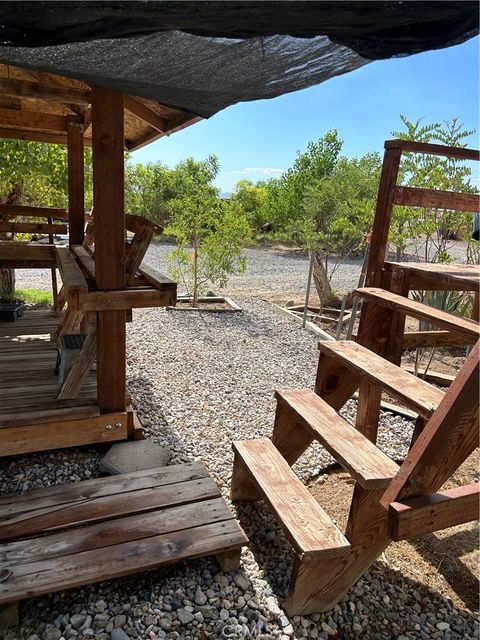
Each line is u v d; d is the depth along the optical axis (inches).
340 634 63.4
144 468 93.0
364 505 60.7
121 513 75.4
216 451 108.3
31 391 107.4
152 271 107.9
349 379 87.2
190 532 71.9
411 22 52.8
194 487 83.7
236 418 127.0
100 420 98.3
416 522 48.4
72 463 97.2
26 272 373.7
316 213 346.6
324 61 66.5
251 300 292.8
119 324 95.8
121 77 72.7
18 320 179.9
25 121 149.9
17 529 70.8
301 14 49.8
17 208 187.0
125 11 47.9
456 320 68.7
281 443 87.7
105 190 86.4
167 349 184.7
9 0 45.3
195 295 269.6
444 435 48.6
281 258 530.9
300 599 63.3
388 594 70.8
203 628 61.7
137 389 141.9
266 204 630.5
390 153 86.8
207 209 277.9
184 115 112.7
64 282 109.2
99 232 88.0
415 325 229.9
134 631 60.4
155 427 117.3
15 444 92.8
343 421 73.4
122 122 84.2
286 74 71.6
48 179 227.6
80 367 98.9
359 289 90.1
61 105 154.8
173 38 58.5
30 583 60.9
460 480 103.2
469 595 71.9
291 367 172.7
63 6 46.5
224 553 70.4
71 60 66.0
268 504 68.9
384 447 114.7
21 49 61.7
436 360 187.3
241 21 51.4
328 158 570.6
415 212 167.3
